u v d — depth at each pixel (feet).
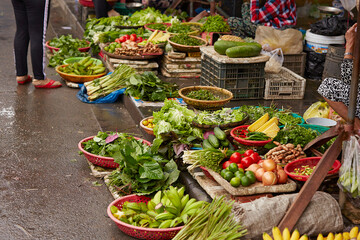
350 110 9.77
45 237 10.75
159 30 25.03
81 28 30.91
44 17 20.62
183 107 14.57
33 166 14.26
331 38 20.30
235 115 13.66
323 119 14.88
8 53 28.27
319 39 20.45
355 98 9.62
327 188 11.43
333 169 11.36
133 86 18.70
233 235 9.25
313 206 10.11
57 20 37.68
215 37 22.44
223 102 15.12
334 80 11.00
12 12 41.73
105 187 13.17
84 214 11.78
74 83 22.00
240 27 23.50
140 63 21.34
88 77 21.80
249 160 11.40
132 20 27.04
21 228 11.08
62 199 12.45
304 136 12.65
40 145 15.78
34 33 20.79
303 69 20.68
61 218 11.56
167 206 10.61
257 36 20.63
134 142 13.33
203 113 13.87
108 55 21.71
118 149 13.37
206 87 16.20
